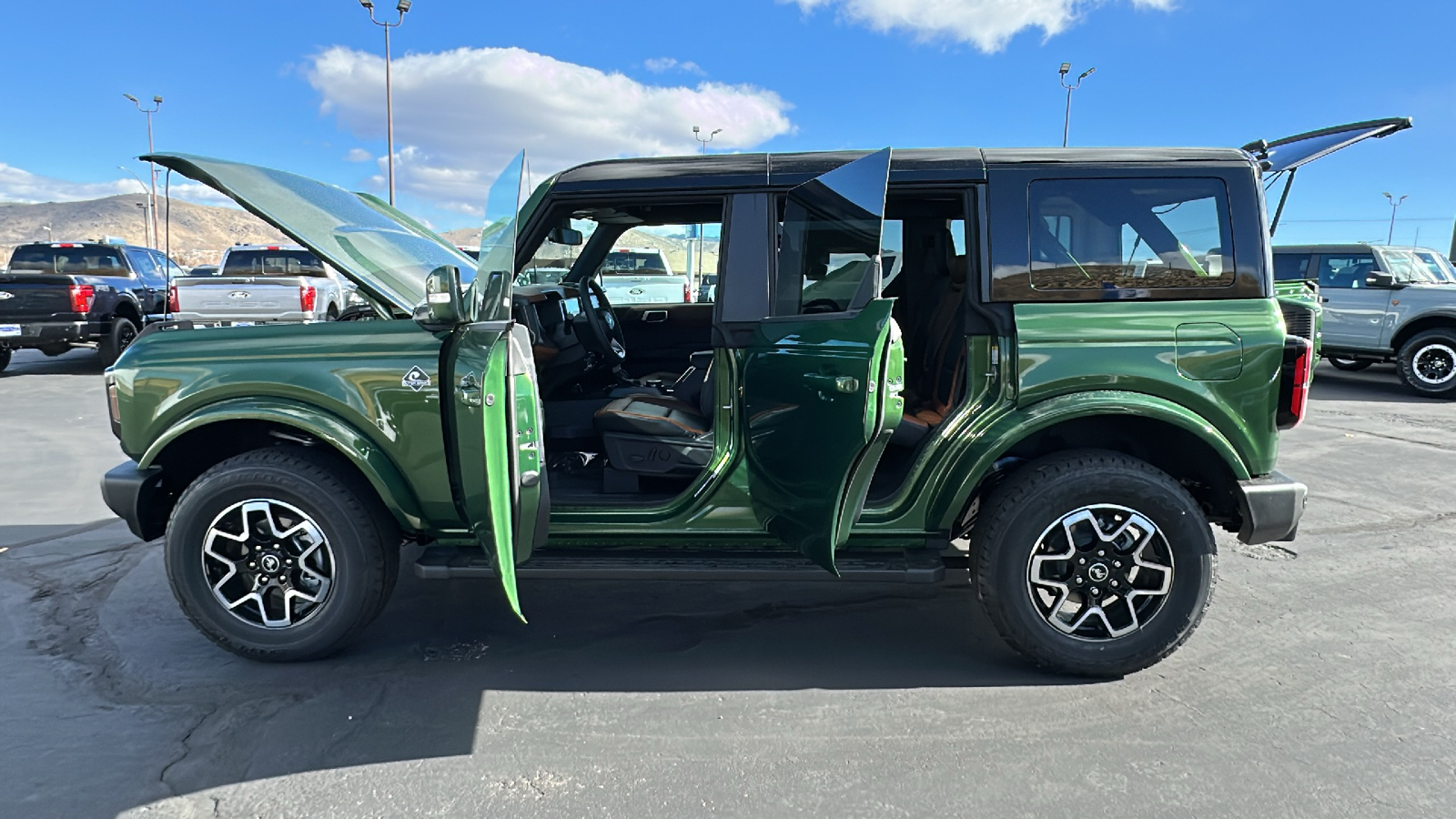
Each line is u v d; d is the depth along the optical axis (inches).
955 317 135.4
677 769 96.9
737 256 120.3
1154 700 112.9
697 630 136.9
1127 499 112.7
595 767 97.2
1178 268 114.7
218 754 99.2
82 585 153.3
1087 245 115.3
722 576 118.2
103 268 534.3
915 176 116.9
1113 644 115.5
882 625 138.9
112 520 196.2
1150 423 119.6
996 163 117.1
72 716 107.5
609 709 110.7
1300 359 114.1
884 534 119.5
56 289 450.6
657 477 130.6
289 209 120.3
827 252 107.7
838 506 99.3
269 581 119.7
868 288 97.5
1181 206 114.7
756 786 93.4
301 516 116.4
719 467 120.9
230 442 129.2
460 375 105.4
